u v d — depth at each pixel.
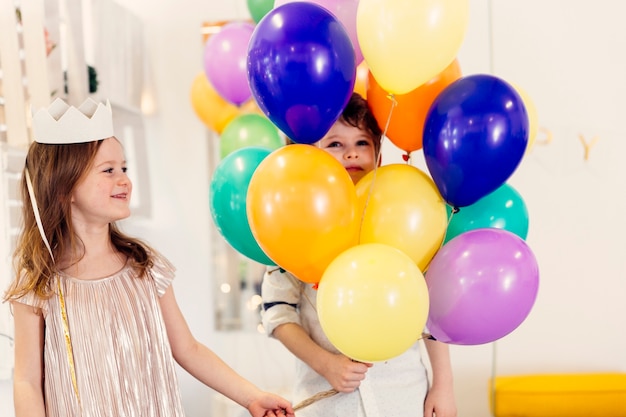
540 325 2.76
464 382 2.79
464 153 1.10
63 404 1.26
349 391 1.31
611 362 2.74
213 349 2.86
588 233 2.71
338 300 1.06
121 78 2.59
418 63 1.10
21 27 2.00
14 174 2.05
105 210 1.30
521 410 2.49
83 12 2.43
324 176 1.09
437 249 1.20
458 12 1.09
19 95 1.98
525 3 2.68
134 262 1.38
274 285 1.48
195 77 2.75
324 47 1.07
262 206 1.11
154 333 1.35
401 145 1.30
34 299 1.27
